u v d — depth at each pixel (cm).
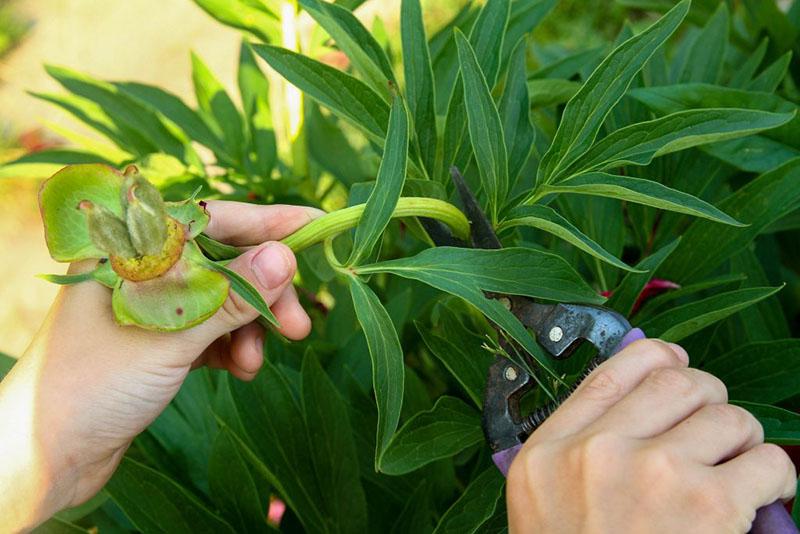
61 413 47
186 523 55
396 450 47
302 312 52
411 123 53
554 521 39
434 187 51
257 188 72
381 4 163
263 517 56
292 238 47
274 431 58
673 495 38
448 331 54
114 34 199
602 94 48
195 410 63
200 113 77
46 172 73
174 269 42
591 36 151
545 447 40
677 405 40
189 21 197
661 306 61
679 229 68
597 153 48
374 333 45
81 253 43
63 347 48
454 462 61
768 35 72
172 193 68
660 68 66
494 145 49
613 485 38
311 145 72
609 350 45
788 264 72
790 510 50
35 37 202
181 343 47
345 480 57
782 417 48
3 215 168
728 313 48
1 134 178
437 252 46
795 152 57
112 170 43
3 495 48
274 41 69
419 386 61
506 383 46
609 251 60
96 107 76
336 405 57
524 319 47
